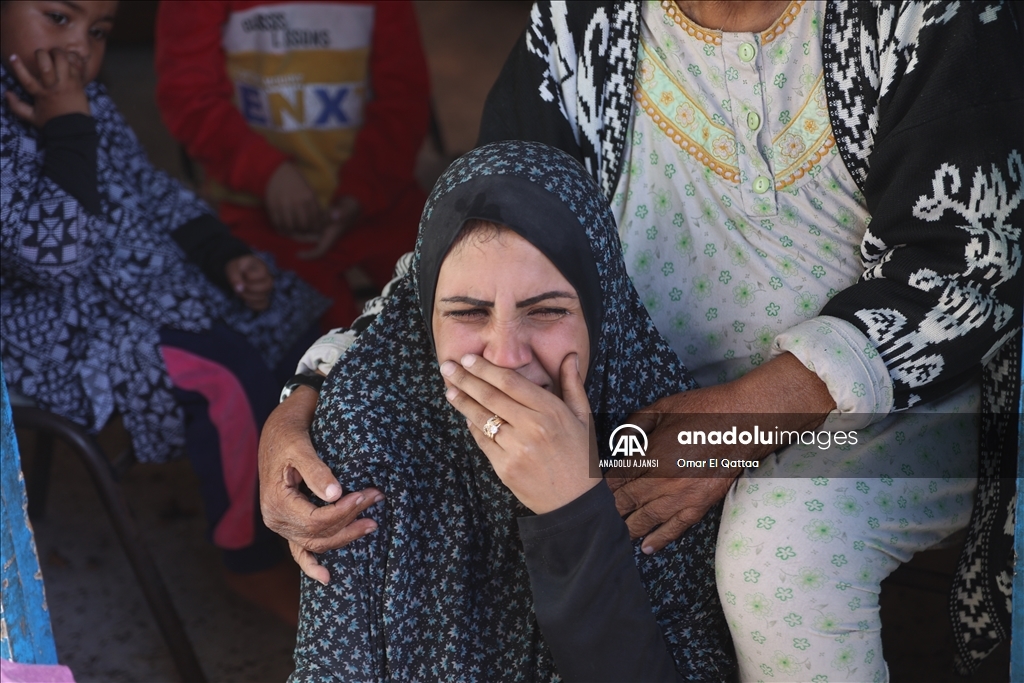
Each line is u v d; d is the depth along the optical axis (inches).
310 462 54.6
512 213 50.6
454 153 164.7
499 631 54.9
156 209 99.6
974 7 56.5
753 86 61.7
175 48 116.7
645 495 57.3
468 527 55.5
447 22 233.3
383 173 118.6
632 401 59.2
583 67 66.6
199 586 99.7
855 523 53.9
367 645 52.9
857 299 57.7
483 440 50.6
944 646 82.9
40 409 81.3
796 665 53.6
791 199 62.6
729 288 64.7
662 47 64.5
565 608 49.3
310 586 54.2
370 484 54.4
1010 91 56.0
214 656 90.4
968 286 55.9
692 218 65.6
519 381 49.5
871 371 55.4
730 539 54.6
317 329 103.2
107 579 100.2
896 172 57.8
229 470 88.4
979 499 60.6
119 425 124.3
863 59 59.1
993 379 60.6
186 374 88.7
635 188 67.1
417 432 56.6
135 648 91.4
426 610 54.5
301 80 118.5
